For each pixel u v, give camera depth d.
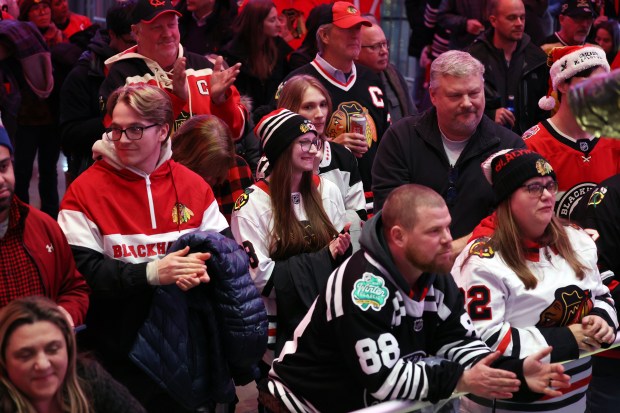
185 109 4.84
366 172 5.54
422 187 3.03
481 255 3.46
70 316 3.29
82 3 10.32
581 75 4.63
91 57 5.63
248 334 3.46
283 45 6.86
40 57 6.93
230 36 7.37
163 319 3.41
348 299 2.95
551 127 4.75
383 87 5.96
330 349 3.08
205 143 4.24
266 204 4.07
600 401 3.61
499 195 3.52
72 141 5.55
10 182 3.13
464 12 8.04
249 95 6.61
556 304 3.45
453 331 3.19
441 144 4.56
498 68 6.66
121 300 3.45
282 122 4.07
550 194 3.44
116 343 3.45
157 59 5.04
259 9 6.52
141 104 3.50
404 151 4.59
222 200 4.59
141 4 4.97
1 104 6.76
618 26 7.54
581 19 7.23
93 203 3.50
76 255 3.45
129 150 3.50
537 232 3.48
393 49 10.38
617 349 3.59
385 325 2.96
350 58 5.54
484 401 3.10
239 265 3.47
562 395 3.38
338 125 5.50
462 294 3.28
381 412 2.91
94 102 5.59
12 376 2.62
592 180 4.71
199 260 3.33
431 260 2.97
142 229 3.54
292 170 4.05
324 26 5.52
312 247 4.08
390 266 2.97
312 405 3.18
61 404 2.67
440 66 4.45
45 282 3.27
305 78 4.78
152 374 3.39
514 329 3.40
